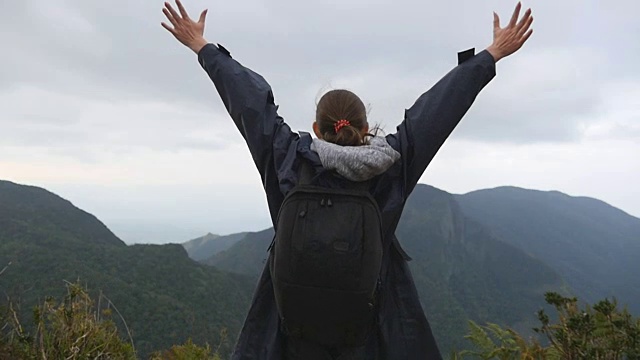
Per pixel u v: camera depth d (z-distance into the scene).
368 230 1.59
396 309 1.79
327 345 1.69
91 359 3.04
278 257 1.62
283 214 1.63
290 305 1.62
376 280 1.61
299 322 1.64
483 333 3.46
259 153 1.82
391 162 1.69
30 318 3.02
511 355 3.18
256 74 1.96
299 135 1.84
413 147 1.76
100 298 3.39
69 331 3.05
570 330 2.46
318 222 1.60
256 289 1.83
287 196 1.65
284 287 1.61
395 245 1.81
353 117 1.85
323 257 1.57
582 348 2.40
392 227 1.76
